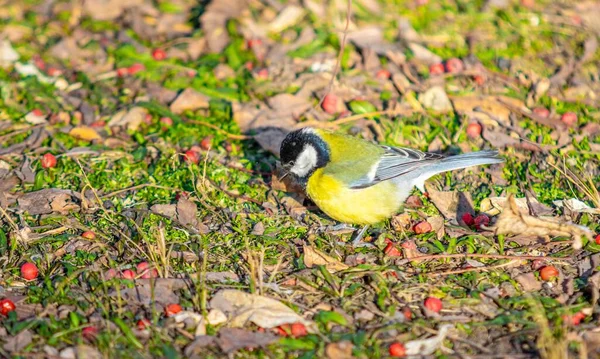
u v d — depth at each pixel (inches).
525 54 610.5
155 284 384.8
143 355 339.3
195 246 417.4
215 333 354.6
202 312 365.1
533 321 362.3
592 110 542.9
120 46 622.5
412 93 558.3
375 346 345.7
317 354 340.8
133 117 537.3
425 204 461.7
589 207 449.1
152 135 526.0
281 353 344.2
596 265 400.8
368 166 425.1
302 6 661.9
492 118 536.7
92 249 415.5
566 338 343.3
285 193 474.0
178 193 468.8
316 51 611.8
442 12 661.9
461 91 562.3
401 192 434.9
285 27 644.1
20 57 603.5
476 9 669.3
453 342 351.9
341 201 424.2
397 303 378.0
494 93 562.3
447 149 512.7
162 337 350.3
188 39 629.3
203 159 500.7
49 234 425.1
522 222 404.2
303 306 374.3
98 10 668.7
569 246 419.8
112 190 470.9
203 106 557.6
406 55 602.9
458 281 394.3
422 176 438.9
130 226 432.5
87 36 637.3
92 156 502.9
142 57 609.6
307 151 426.9
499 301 376.5
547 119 531.8
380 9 665.0
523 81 573.3
